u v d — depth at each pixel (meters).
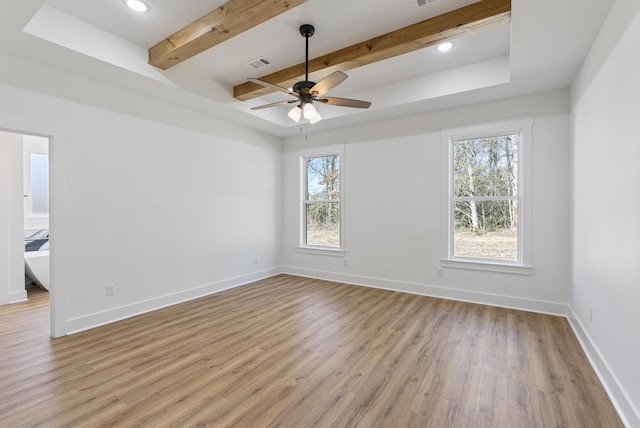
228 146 4.84
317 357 2.62
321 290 4.73
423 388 2.17
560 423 1.82
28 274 4.82
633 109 1.79
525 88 3.55
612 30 2.12
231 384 2.22
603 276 2.32
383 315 3.63
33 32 2.46
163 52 3.07
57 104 3.03
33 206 5.34
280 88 2.83
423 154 4.46
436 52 3.33
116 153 3.49
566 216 3.57
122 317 3.54
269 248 5.66
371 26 2.84
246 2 2.36
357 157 5.05
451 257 4.33
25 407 1.96
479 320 3.46
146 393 2.11
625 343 1.90
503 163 4.03
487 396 2.08
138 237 3.70
